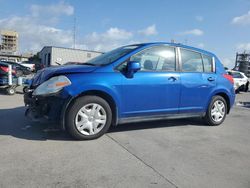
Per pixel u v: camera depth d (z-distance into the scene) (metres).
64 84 4.70
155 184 3.41
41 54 55.59
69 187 3.21
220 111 6.74
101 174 3.59
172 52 5.90
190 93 6.04
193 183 3.50
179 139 5.35
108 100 5.11
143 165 3.96
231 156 4.56
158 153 4.48
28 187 3.16
